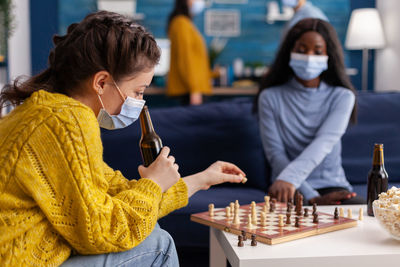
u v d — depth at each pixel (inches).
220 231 53.6
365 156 100.3
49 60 44.0
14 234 37.1
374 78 215.0
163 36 213.6
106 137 97.4
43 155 37.2
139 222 40.7
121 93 43.0
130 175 97.0
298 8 157.8
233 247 45.8
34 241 38.1
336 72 88.4
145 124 48.8
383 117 102.0
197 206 80.5
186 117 99.9
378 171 58.2
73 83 42.2
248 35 217.5
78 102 39.9
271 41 217.6
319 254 43.4
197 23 216.5
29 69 200.2
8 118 39.6
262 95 91.4
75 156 37.7
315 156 80.4
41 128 37.3
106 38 41.1
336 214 54.6
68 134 37.7
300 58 84.6
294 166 79.3
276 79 92.7
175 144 97.7
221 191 91.3
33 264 37.8
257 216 57.2
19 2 183.6
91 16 43.0
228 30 217.0
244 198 85.4
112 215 39.7
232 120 99.3
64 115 38.0
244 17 216.8
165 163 45.0
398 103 103.3
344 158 99.8
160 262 43.8
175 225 80.0
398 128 101.5
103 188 40.3
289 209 58.6
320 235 50.2
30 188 36.9
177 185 51.2
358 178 99.8
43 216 38.7
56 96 40.2
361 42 190.2
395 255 43.6
